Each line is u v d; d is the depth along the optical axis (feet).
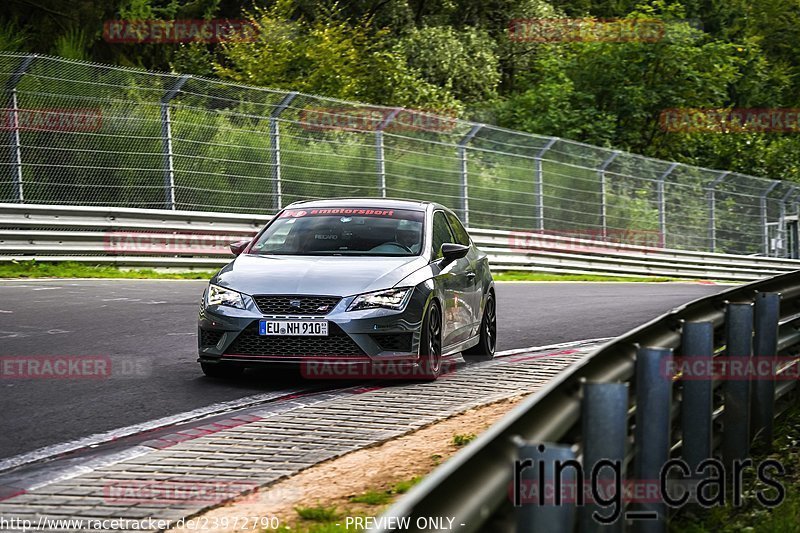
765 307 77.92
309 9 426.92
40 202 212.43
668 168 369.71
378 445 74.90
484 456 31.96
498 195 304.91
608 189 344.69
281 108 252.21
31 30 315.58
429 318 102.42
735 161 487.61
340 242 108.88
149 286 187.11
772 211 422.00
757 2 645.10
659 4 459.32
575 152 332.60
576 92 437.99
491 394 96.02
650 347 50.11
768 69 618.03
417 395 95.04
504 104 429.38
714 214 386.93
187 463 68.69
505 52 483.92
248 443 74.69
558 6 547.49
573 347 134.10
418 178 283.18
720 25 635.66
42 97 212.64
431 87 381.60
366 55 380.58
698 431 59.16
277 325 97.30
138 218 215.10
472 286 118.42
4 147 207.10
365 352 97.25
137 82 227.20
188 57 360.89
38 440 75.56
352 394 95.14
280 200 249.75
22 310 145.18
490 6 489.26
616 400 40.40
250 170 244.83
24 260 197.77
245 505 59.41
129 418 83.41
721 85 460.96
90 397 91.30
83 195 218.38
